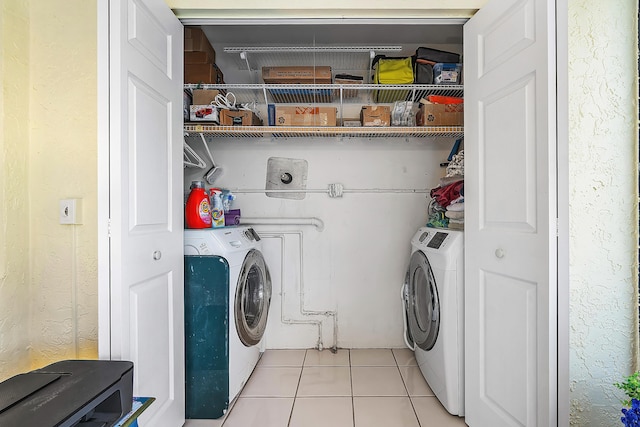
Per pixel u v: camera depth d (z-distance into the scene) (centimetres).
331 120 250
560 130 130
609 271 141
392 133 257
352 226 292
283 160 291
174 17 173
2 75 145
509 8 150
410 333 260
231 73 287
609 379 142
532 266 138
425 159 289
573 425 143
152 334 151
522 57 143
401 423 191
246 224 289
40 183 158
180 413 179
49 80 157
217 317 196
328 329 293
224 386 196
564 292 130
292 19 182
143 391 144
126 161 131
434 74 254
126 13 131
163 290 162
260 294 253
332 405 210
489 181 164
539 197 134
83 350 158
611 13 140
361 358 276
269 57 280
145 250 145
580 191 141
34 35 157
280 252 293
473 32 176
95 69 157
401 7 177
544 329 132
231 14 180
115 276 127
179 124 178
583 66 140
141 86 143
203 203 217
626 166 140
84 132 157
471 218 178
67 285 158
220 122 244
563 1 129
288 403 212
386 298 292
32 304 158
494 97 161
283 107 251
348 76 263
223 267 196
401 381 238
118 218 127
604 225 141
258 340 246
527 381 141
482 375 169
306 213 292
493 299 161
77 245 158
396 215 291
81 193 157
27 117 156
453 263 192
